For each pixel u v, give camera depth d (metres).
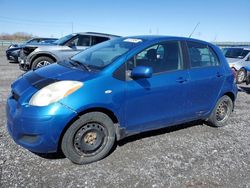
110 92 3.75
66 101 3.44
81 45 10.36
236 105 7.64
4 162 3.65
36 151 3.50
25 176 3.38
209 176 3.67
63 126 3.43
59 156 3.91
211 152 4.39
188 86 4.67
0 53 23.77
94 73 3.81
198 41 5.09
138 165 3.81
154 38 4.53
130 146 4.37
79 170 3.61
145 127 4.31
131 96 3.96
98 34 10.66
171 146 4.49
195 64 4.90
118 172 3.61
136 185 3.36
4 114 5.48
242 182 3.60
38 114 3.35
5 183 3.20
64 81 3.60
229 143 4.81
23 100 3.51
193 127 5.49
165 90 4.33
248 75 10.29
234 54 13.41
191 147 4.51
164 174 3.63
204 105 5.09
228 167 3.95
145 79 4.12
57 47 9.90
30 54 9.66
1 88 7.89
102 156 3.88
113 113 3.85
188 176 3.63
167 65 4.47
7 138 4.38
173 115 4.60
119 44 4.53
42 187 3.19
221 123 5.58
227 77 5.42
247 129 5.62
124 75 3.94
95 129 3.76
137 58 4.14
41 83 3.65
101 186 3.29
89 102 3.56
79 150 3.69
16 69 12.50
